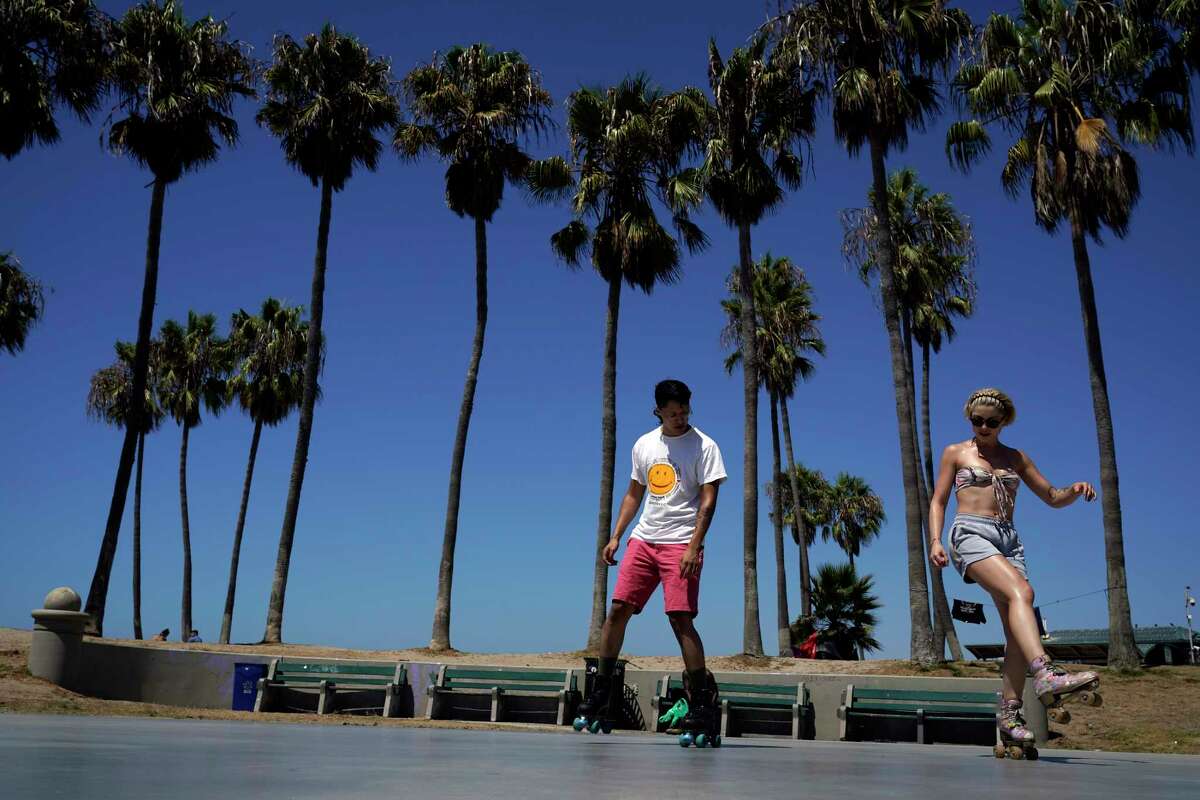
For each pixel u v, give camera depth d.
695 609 4.93
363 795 1.91
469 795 1.97
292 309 39.03
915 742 11.77
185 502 38.94
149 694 13.94
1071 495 4.60
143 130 20.61
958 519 4.63
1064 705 4.17
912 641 17.50
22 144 20.75
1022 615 4.31
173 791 1.87
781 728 12.41
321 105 23.36
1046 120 18.70
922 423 29.44
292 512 21.53
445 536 20.97
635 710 12.37
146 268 19.98
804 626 28.09
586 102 22.52
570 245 23.42
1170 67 18.33
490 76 23.69
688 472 5.07
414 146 23.16
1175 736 12.40
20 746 2.94
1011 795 2.24
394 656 19.31
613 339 21.50
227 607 35.41
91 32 20.66
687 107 21.81
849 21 18.73
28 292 26.75
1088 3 17.83
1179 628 31.86
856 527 45.47
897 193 27.80
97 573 18.47
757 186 21.00
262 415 37.97
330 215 23.72
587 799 1.94
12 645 15.30
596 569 20.06
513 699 13.32
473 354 22.28
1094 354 17.44
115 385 38.25
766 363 34.50
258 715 12.09
